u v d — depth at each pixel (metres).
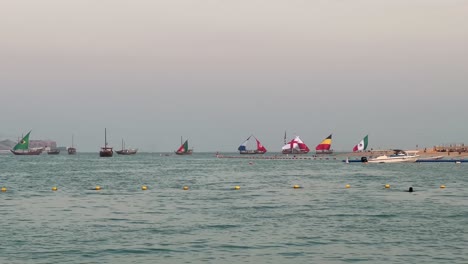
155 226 40.72
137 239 35.31
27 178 105.38
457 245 33.47
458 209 51.22
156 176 112.06
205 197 64.44
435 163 191.88
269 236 36.44
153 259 29.94
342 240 35.06
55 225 41.25
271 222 42.72
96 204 56.59
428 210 50.47
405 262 29.28
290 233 37.56
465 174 117.19
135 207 53.62
